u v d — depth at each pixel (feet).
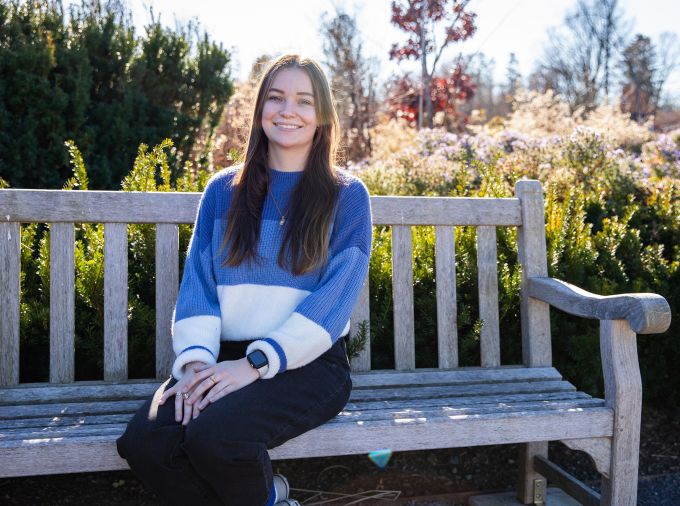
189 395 5.28
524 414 6.01
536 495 7.45
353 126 28.89
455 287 7.67
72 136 12.96
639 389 6.21
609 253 9.20
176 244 7.04
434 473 8.12
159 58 15.12
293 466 8.07
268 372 5.37
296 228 5.89
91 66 14.17
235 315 5.90
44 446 5.16
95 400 6.40
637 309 5.89
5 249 6.58
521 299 7.80
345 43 29.32
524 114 29.01
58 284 6.70
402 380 7.11
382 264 8.14
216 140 18.11
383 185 15.07
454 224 7.68
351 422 5.72
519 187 7.91
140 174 8.07
